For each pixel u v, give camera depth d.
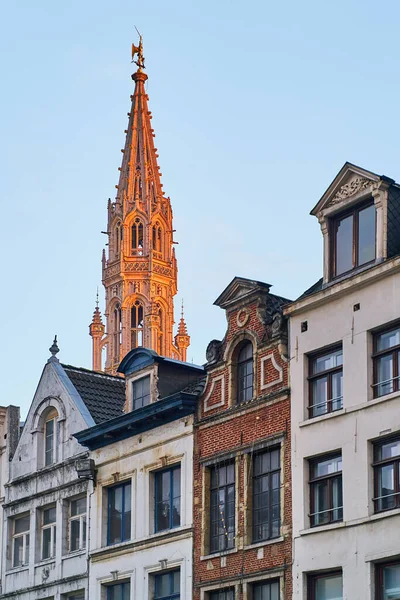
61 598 77.00
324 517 61.03
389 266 59.53
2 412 87.62
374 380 60.16
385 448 59.00
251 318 67.38
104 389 83.06
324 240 64.19
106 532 75.25
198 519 67.94
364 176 62.12
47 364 83.94
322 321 63.16
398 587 56.78
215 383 69.19
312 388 63.28
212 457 67.75
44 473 81.12
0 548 83.69
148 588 70.38
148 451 72.75
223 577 65.25
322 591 60.31
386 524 57.38
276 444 64.12
